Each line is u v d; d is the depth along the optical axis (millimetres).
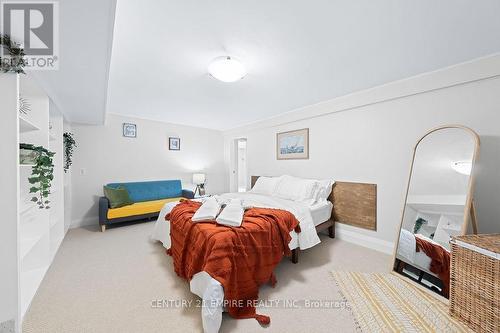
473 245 1395
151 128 4527
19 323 1290
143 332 1375
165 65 2066
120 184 4004
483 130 1925
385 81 2480
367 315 1537
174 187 4598
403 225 2191
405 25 1478
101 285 1890
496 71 1829
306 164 3586
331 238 3119
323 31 1545
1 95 1243
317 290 1839
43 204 2102
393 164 2547
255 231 1791
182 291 1812
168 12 1341
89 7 1089
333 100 3113
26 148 1672
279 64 2057
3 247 1247
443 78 2119
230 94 2932
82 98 2508
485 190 1905
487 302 1319
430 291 1783
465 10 1329
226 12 1350
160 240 2742
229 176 5586
